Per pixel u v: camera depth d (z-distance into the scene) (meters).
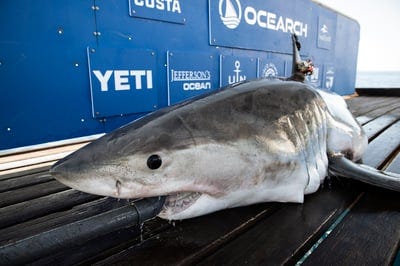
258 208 1.42
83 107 3.17
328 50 8.02
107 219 1.04
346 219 1.33
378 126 3.79
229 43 4.80
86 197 1.64
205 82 4.49
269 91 1.41
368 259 1.06
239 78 5.13
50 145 2.98
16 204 1.57
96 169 1.02
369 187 1.64
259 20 5.36
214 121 1.19
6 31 2.60
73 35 3.00
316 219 1.32
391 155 2.53
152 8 3.63
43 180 1.95
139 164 1.04
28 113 2.81
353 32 9.29
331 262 1.04
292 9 6.19
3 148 2.71
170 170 1.07
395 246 1.13
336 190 1.62
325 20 7.58
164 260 1.08
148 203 1.12
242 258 1.07
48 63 2.87
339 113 1.87
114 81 3.38
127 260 1.08
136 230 1.26
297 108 1.43
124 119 3.57
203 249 1.13
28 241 0.94
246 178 1.21
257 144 1.22
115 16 3.30
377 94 9.55
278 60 6.07
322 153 1.60
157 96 3.86
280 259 1.07
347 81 9.45
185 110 1.22
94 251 1.14
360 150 1.96
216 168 1.14
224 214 1.37
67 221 1.34
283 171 1.31
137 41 3.55
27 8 2.68
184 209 1.20
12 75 2.68
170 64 3.94
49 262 1.08
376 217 1.35
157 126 1.14
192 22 4.16
